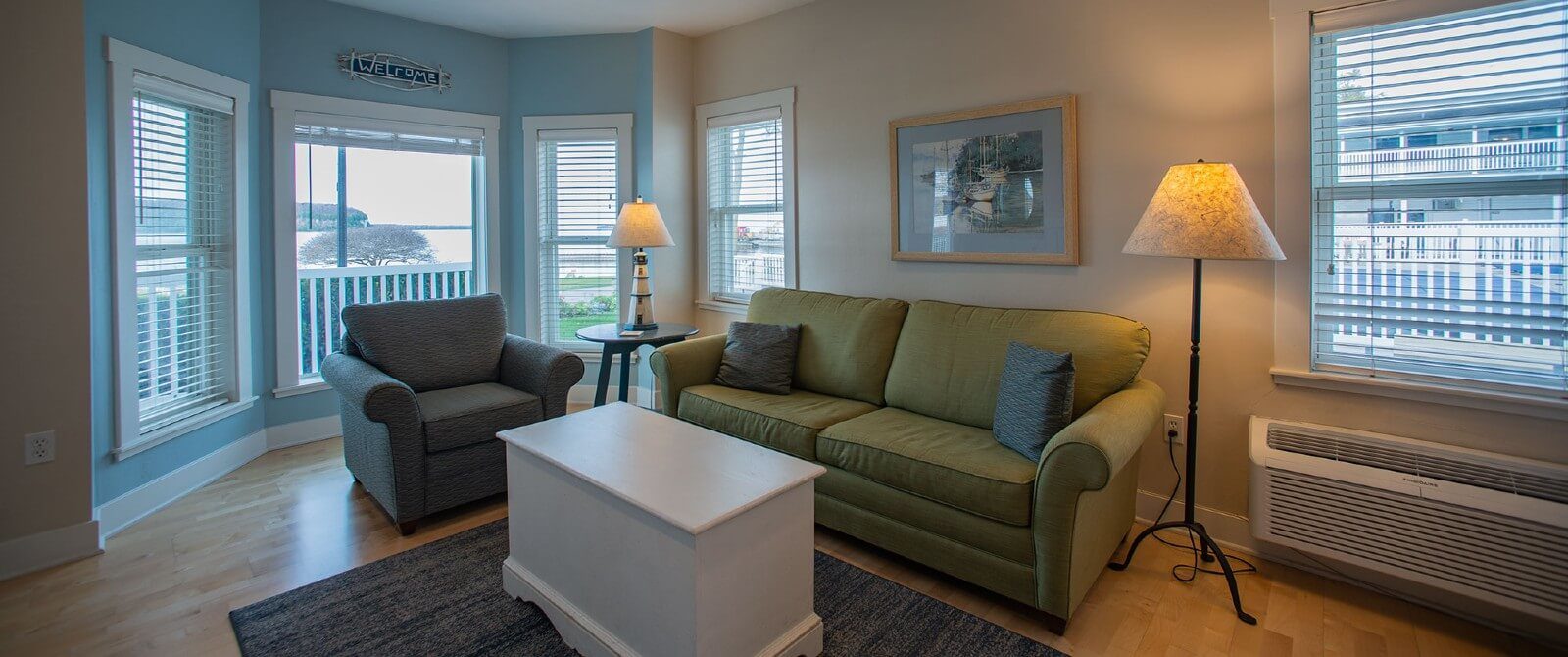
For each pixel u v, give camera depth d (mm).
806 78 3773
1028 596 2041
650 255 4352
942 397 2783
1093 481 1888
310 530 2723
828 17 3652
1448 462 2068
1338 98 2312
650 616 1722
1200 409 2609
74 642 1974
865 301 3287
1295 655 1937
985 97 3072
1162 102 2605
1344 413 2340
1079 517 1969
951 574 2229
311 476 3311
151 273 2951
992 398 2641
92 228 2609
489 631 2066
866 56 3492
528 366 3205
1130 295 2732
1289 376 2404
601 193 4500
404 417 2633
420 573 2395
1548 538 1840
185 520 2799
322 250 4246
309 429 3854
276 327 3684
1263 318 2459
